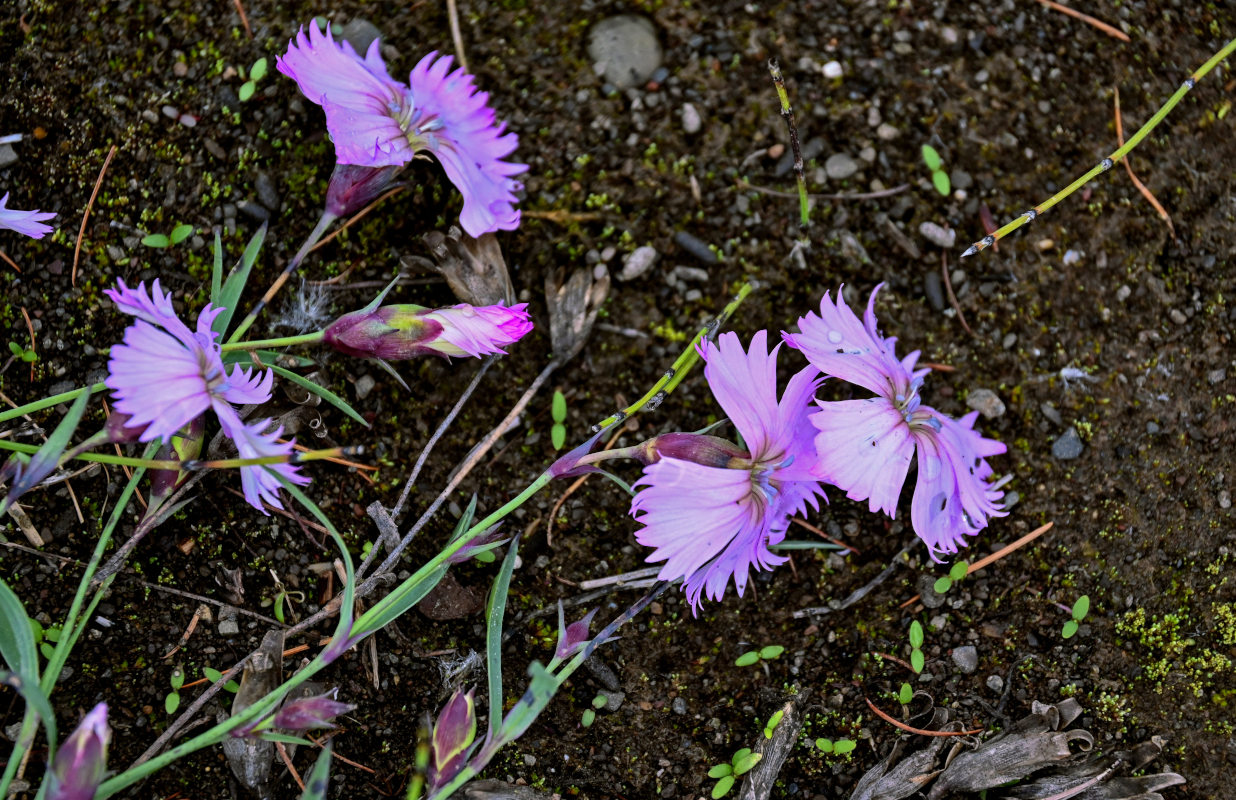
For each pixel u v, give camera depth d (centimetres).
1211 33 50
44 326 47
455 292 48
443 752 44
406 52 48
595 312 48
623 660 48
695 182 49
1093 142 49
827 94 49
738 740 48
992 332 49
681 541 45
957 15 49
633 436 48
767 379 45
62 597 47
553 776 47
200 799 46
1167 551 48
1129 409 49
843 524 48
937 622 48
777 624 48
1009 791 48
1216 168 49
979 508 46
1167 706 48
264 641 46
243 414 47
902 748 48
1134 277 49
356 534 48
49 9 48
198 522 47
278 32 48
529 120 49
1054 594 48
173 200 48
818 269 49
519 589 48
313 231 47
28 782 46
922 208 49
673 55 49
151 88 48
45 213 47
